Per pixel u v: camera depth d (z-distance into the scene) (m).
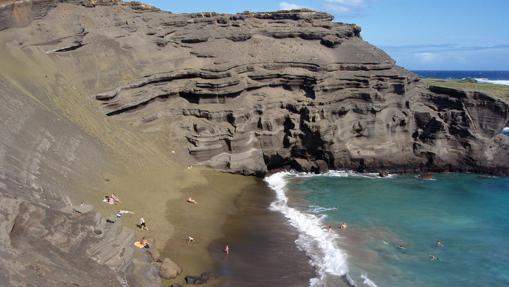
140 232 39.44
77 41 61.03
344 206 55.94
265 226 47.31
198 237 42.09
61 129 47.06
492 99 73.25
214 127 65.12
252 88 71.06
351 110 71.81
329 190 62.38
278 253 41.06
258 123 68.44
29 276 22.38
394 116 73.44
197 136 63.56
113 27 68.38
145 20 74.75
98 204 40.66
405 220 51.78
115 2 75.50
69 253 26.22
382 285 36.16
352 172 71.25
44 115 46.38
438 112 75.94
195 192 53.53
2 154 34.84
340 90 73.06
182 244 39.97
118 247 29.98
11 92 44.78
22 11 57.16
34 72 52.75
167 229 41.88
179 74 67.50
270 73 72.12
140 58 66.50
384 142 72.25
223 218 48.31
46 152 41.31
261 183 63.66
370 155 71.00
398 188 64.81
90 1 70.06
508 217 53.72
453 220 52.31
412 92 78.50
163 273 34.06
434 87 79.25
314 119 68.25
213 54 73.00
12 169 33.81
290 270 37.97
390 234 47.28
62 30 60.72
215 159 64.06
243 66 71.31
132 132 59.25
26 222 26.05
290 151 69.56
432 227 49.81
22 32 56.47
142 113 63.09
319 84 71.12
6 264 21.98
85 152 47.47
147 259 34.38
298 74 72.38
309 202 57.09
